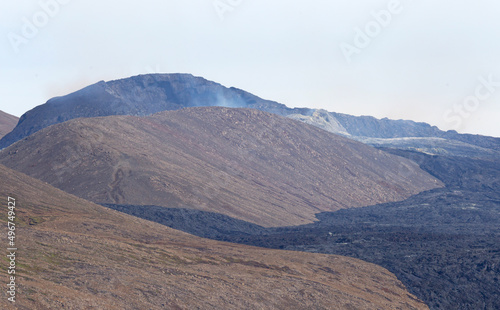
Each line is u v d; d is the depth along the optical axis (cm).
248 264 14612
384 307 13412
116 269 10981
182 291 10694
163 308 9775
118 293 9738
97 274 10375
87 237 12875
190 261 13500
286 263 15475
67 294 8931
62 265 10506
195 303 10350
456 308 15288
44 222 15388
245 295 11531
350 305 12744
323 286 13525
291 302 11975
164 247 14388
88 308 8706
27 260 10144
